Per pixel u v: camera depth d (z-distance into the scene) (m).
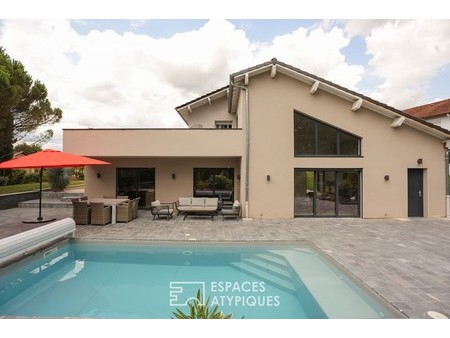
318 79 12.33
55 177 19.50
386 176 12.91
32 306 5.49
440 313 4.44
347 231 10.18
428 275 6.00
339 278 6.65
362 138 12.96
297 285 6.52
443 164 13.11
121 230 10.16
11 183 22.42
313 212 12.98
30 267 7.43
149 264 7.87
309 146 13.08
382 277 5.87
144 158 15.36
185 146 12.72
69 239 9.00
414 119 12.60
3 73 13.18
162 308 5.45
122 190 15.43
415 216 13.27
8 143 16.89
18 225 10.88
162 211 12.04
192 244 8.82
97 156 12.62
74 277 7.00
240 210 12.97
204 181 15.41
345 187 13.14
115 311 5.31
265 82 12.87
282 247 8.90
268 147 12.84
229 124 17.81
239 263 7.94
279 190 12.81
